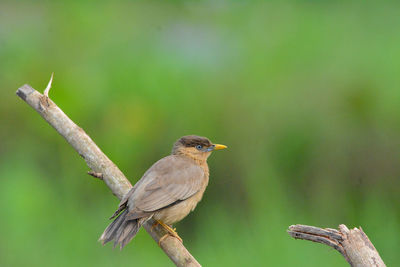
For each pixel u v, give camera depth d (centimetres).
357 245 545
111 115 1500
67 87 1514
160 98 1541
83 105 1498
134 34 1764
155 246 1259
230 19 1866
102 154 721
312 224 1255
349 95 1509
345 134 1447
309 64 1619
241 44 1742
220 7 1931
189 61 1673
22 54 1622
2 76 1548
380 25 1762
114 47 1694
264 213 1216
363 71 1570
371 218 1243
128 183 714
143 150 1460
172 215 753
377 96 1498
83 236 1238
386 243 1181
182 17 1903
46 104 732
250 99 1530
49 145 1427
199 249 1223
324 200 1333
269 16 1825
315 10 1844
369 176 1397
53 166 1406
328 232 566
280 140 1460
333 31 1748
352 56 1633
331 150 1432
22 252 1181
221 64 1659
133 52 1683
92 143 723
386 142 1427
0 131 1455
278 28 1761
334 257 1079
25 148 1423
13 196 1269
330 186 1380
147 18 1852
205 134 1489
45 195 1306
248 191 1336
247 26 1811
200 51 1727
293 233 583
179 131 1493
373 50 1653
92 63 1630
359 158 1420
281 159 1438
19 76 1552
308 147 1445
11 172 1350
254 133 1467
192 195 789
